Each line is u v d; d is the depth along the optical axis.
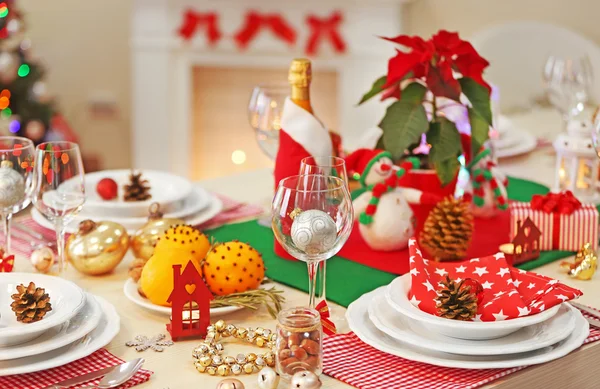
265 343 0.97
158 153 3.79
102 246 1.19
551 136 2.10
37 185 1.15
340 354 0.95
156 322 1.05
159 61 3.69
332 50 3.66
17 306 0.93
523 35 2.81
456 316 0.94
